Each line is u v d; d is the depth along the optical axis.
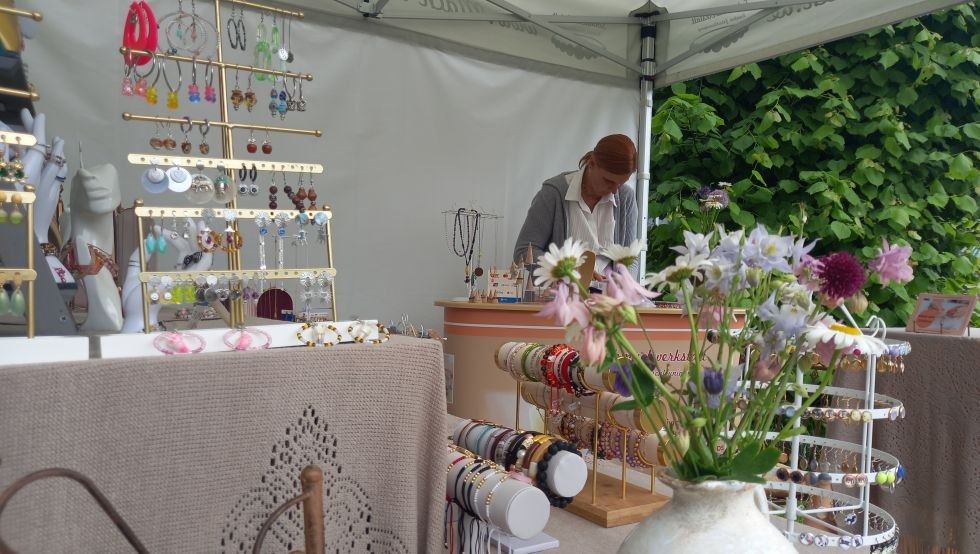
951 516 2.38
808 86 4.91
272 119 3.59
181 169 1.43
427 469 1.54
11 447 1.04
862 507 1.86
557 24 4.20
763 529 0.98
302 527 1.33
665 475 1.02
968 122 4.78
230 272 1.43
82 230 1.47
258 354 1.28
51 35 3.10
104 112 3.22
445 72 4.11
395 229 4.01
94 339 1.23
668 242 5.16
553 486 1.73
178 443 1.20
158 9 3.26
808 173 4.70
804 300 1.00
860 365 1.82
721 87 5.18
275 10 1.67
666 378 1.02
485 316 3.37
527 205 4.42
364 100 3.87
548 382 2.12
